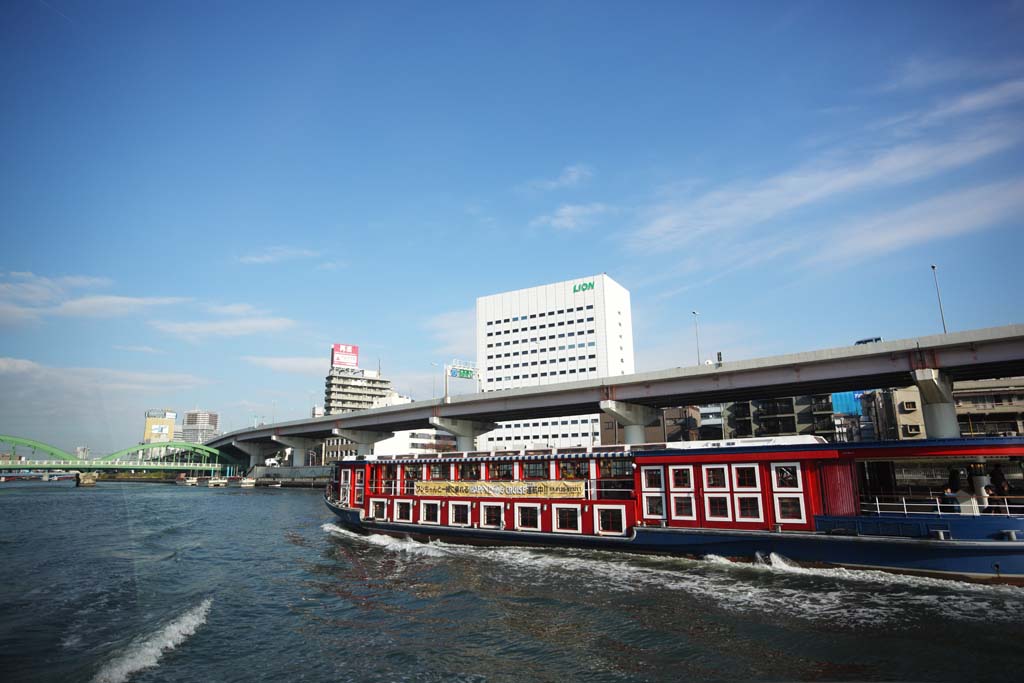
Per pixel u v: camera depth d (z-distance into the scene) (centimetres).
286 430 13225
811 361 5666
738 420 9712
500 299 16400
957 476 2642
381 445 14288
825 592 2420
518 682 1698
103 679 1636
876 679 1644
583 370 15050
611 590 2584
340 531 4606
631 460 3291
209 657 1895
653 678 1698
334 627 2214
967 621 2056
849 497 2703
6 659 1681
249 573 3144
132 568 2931
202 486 13738
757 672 1712
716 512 2956
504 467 3703
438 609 2423
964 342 4912
